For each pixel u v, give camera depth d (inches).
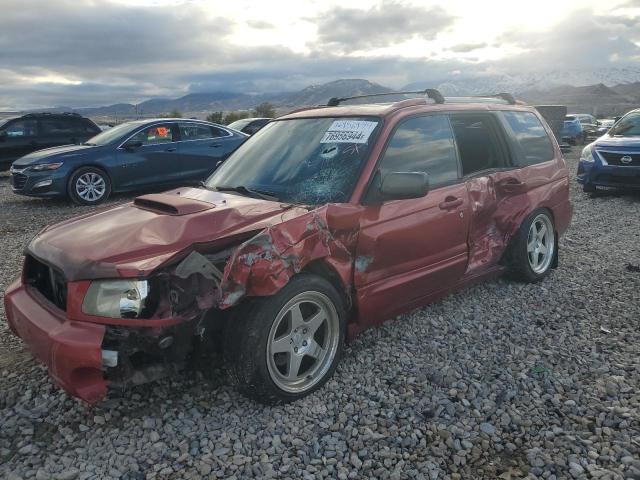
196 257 115.5
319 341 137.1
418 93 186.5
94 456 111.4
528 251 201.8
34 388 137.1
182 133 456.4
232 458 110.0
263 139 178.4
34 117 606.5
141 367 116.1
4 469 107.6
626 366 143.9
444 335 165.0
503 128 196.9
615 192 427.8
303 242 123.6
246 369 119.8
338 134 159.0
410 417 123.6
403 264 150.6
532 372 142.5
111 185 426.9
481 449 112.3
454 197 163.9
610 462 107.0
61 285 120.9
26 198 476.1
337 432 118.4
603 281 211.8
